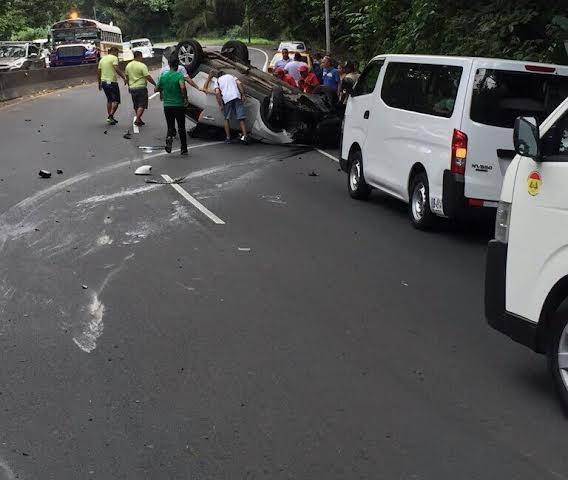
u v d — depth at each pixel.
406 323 6.98
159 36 105.06
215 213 11.33
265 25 64.62
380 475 4.37
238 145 18.95
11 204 11.63
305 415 5.10
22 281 8.00
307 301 7.54
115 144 18.30
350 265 8.88
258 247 9.53
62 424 4.94
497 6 15.10
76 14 61.84
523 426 5.00
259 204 12.12
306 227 10.70
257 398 5.35
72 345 6.30
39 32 58.72
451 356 6.21
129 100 28.72
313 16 47.62
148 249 9.30
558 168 5.21
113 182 13.58
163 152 17.38
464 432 4.90
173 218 10.95
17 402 5.25
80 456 4.55
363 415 5.11
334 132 19.16
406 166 11.03
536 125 5.27
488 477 4.36
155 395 5.38
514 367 6.01
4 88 27.59
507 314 5.63
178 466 4.45
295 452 4.61
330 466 4.46
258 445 4.69
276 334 6.62
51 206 11.55
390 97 11.73
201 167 15.52
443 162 9.99
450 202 9.88
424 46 17.45
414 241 10.16
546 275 5.26
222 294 7.69
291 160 16.94
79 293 7.64
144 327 6.73
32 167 14.86
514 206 5.57
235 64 20.05
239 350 6.24
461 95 9.80
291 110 18.88
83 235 9.91
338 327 6.83
